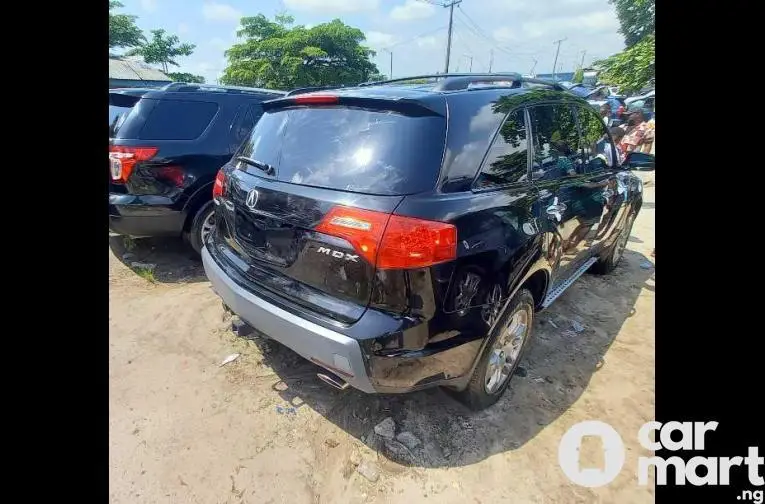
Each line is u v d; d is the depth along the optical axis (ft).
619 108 40.32
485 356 7.11
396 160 6.18
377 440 7.23
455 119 6.55
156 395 8.16
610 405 8.32
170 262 14.25
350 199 6.11
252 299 7.10
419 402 8.07
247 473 6.64
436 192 6.05
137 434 7.25
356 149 6.56
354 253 5.94
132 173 12.24
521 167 7.70
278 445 7.14
